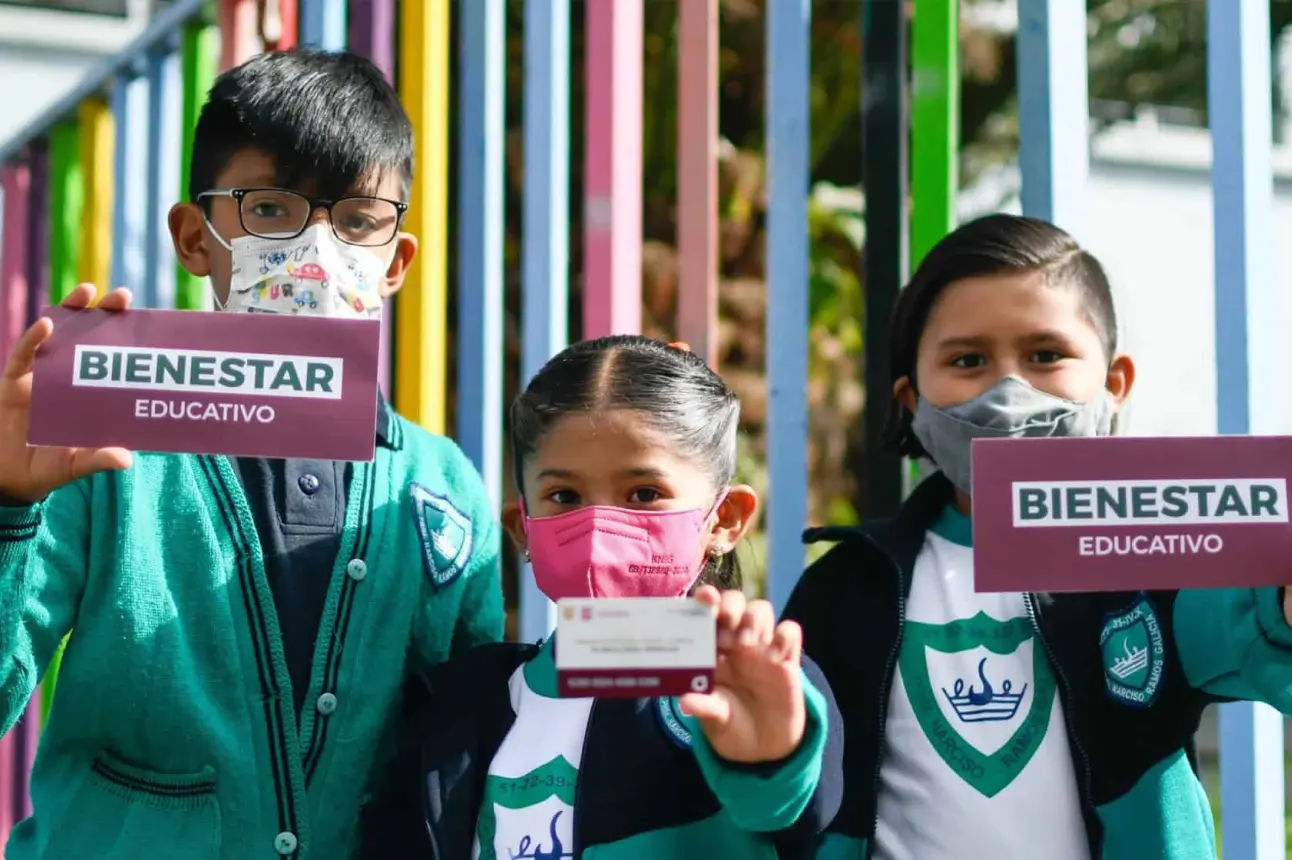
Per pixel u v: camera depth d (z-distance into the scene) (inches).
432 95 112.9
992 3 224.7
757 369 213.8
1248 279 82.7
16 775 165.9
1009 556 64.6
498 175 110.6
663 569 69.5
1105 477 64.9
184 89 148.8
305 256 75.6
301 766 73.1
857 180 226.4
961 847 73.4
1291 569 64.4
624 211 104.0
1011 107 226.8
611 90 103.6
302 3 125.2
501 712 73.8
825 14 218.4
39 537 69.5
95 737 73.0
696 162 100.7
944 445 79.8
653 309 207.6
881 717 76.0
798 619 81.1
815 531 82.2
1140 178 249.4
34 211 186.9
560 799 70.5
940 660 76.8
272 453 65.6
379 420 80.4
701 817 69.8
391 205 79.7
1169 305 249.3
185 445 65.2
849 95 217.3
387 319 122.0
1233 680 70.4
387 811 73.9
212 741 71.7
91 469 63.8
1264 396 83.5
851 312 218.4
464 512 81.5
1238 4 83.4
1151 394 246.4
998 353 78.8
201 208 79.0
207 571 73.5
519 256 198.2
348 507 77.1
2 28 244.4
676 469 70.6
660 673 57.1
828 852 74.9
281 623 74.2
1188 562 64.6
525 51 106.7
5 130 243.3
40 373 64.6
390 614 76.6
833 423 215.8
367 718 75.0
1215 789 197.9
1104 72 241.6
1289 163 251.3
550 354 104.6
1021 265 78.8
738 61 217.8
